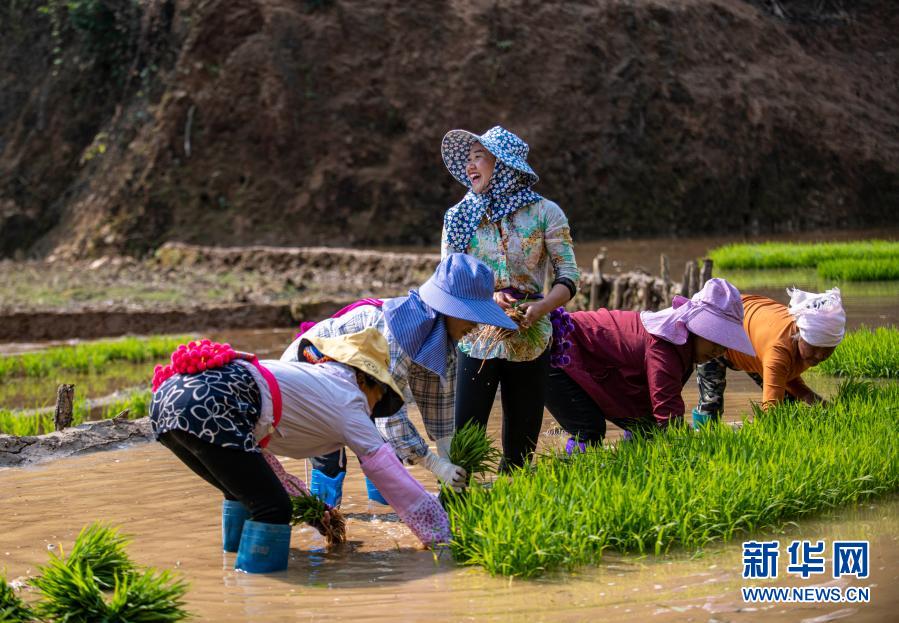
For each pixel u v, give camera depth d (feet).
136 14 137.90
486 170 21.79
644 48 146.82
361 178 128.67
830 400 28.04
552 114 137.39
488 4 142.41
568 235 21.99
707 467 20.66
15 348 66.49
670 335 23.30
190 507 23.04
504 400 22.38
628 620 15.31
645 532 18.30
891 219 150.41
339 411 18.35
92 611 15.70
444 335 19.98
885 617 15.14
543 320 21.86
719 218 140.77
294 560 19.17
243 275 99.14
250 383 17.65
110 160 129.90
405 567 18.45
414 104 134.31
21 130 138.31
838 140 152.46
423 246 126.00
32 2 147.13
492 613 15.80
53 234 129.29
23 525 21.71
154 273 103.60
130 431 30.83
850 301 57.06
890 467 21.22
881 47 175.94
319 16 136.56
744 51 157.48
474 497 19.60
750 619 15.20
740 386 36.06
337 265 96.99
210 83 130.52
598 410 24.59
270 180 127.13
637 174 138.31
